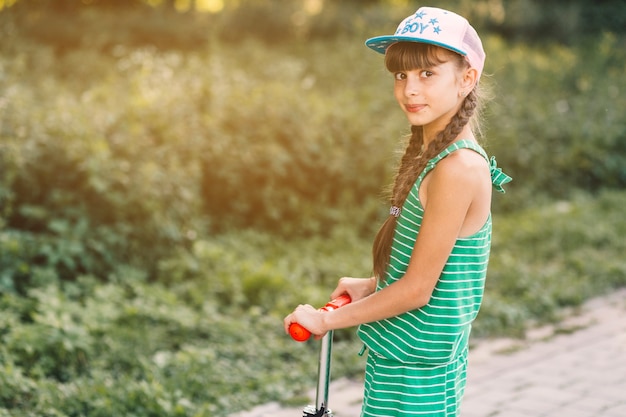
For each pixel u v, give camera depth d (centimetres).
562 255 663
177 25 1382
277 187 688
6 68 685
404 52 205
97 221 544
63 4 1430
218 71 753
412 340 209
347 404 389
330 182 718
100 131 579
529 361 441
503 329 493
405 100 207
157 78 713
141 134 589
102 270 532
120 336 439
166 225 558
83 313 452
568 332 490
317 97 780
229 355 443
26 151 538
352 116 747
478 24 1692
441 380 215
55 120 563
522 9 1741
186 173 602
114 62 1084
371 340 216
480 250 211
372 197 729
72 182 546
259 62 1105
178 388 387
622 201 827
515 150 852
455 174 199
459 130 206
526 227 722
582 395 390
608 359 440
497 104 859
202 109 690
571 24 1747
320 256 630
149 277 552
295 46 1331
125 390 371
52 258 502
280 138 700
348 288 238
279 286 539
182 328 467
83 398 363
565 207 840
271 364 436
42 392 366
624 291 581
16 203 541
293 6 1502
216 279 545
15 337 404
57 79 974
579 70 1169
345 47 1253
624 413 369
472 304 215
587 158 908
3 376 364
